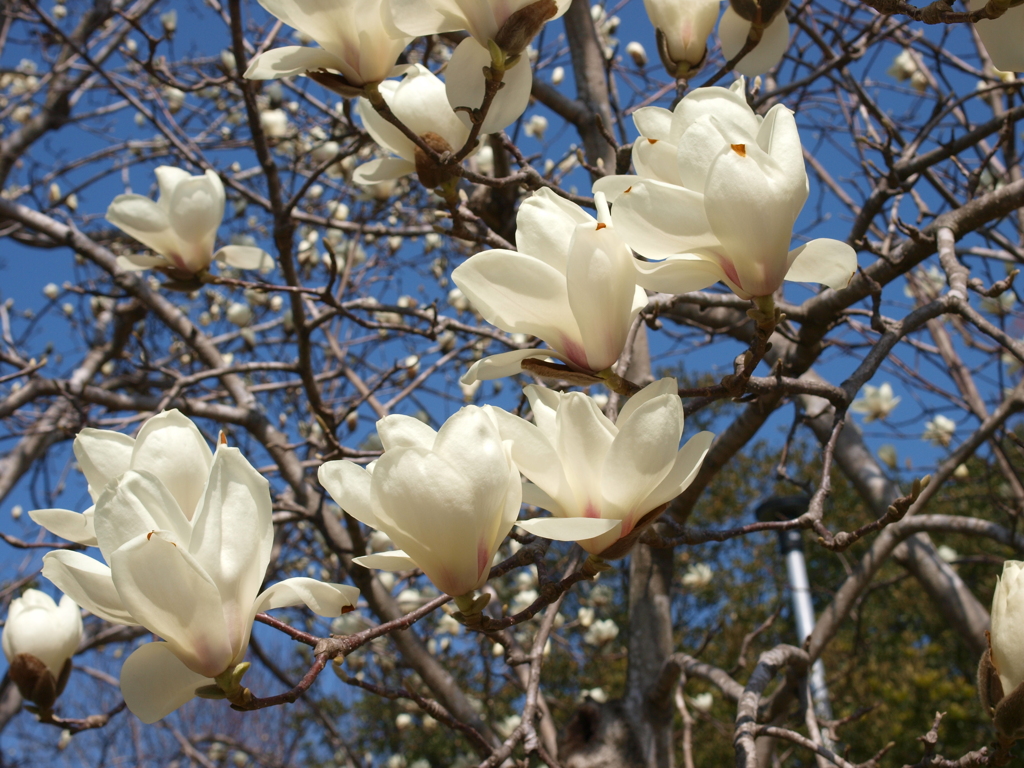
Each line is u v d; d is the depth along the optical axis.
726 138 0.56
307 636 0.63
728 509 5.14
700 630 4.72
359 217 1.95
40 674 0.89
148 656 0.58
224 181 1.85
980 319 0.85
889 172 1.21
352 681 0.90
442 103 0.84
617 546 0.59
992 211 1.10
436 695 1.62
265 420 1.81
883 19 1.55
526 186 0.87
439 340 1.93
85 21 2.88
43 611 0.91
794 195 0.56
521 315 0.62
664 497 0.59
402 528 0.56
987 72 2.04
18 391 2.10
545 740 1.61
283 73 0.73
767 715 1.44
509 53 0.69
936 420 2.66
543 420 0.60
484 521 0.56
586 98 1.79
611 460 0.57
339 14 0.71
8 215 1.93
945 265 0.97
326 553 2.34
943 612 1.72
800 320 1.27
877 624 4.36
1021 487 1.87
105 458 0.61
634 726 1.53
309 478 1.77
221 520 0.56
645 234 0.58
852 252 0.59
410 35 0.70
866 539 4.63
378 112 0.74
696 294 0.98
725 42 0.87
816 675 2.04
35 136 2.99
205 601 0.54
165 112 2.05
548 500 0.59
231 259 1.16
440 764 3.75
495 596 1.83
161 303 1.95
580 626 2.63
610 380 0.62
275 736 4.62
